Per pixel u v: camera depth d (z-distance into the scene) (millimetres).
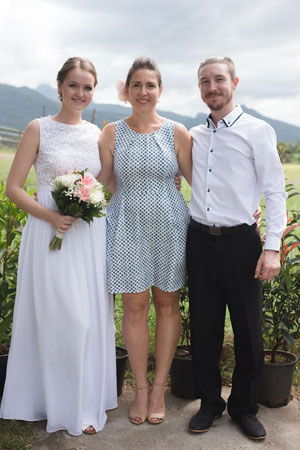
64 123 2916
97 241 2900
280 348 3680
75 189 2676
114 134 3012
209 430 2916
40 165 2873
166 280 2975
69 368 2844
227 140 2791
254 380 2889
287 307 3266
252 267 2793
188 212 3047
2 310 3393
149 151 2918
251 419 2893
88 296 2871
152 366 3682
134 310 3062
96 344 2932
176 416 3080
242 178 2762
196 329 2947
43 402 2965
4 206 3338
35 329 2922
